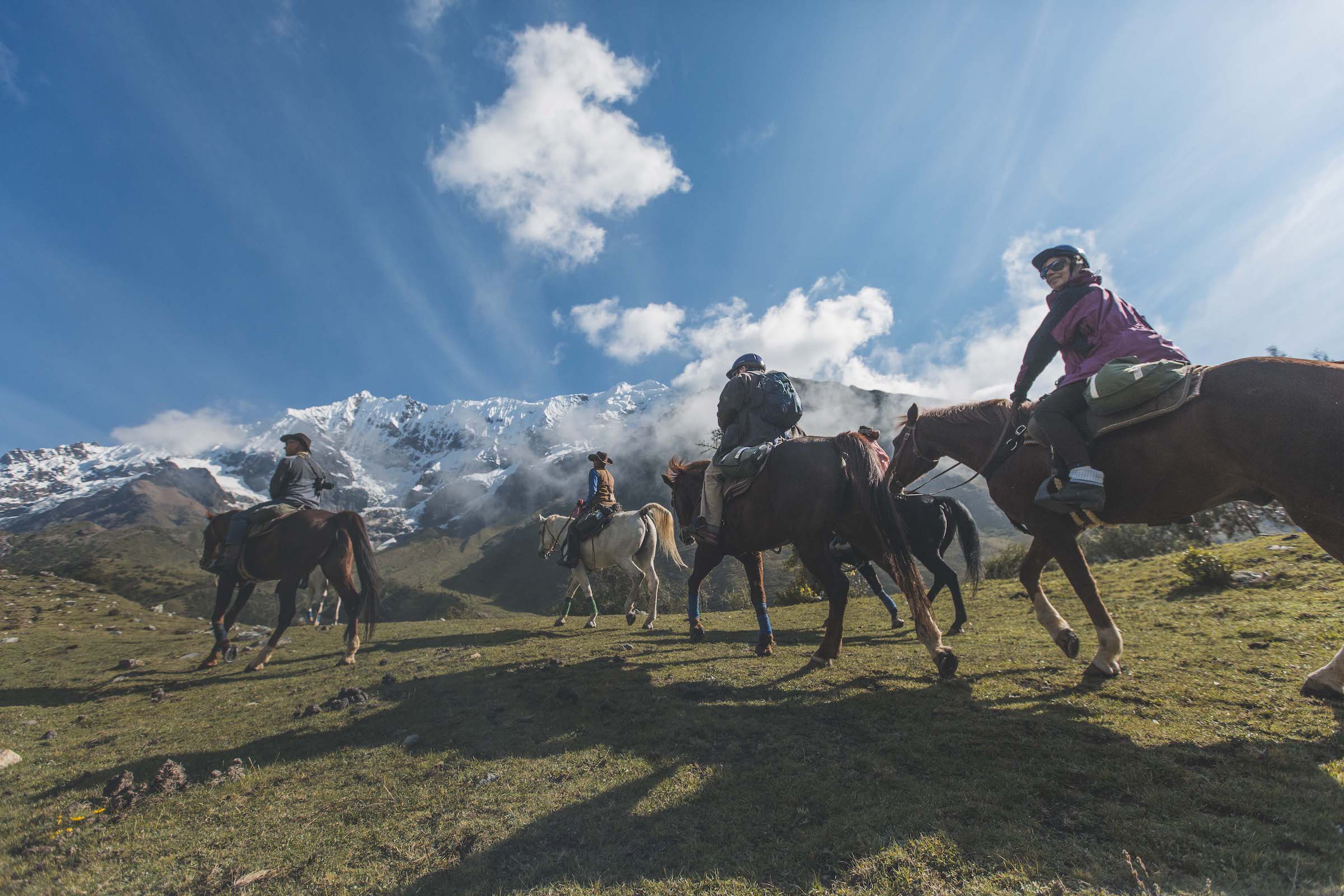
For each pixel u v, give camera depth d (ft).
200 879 8.52
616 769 10.91
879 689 14.40
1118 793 8.61
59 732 16.43
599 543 34.47
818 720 12.51
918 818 8.27
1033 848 7.34
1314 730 10.31
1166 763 9.41
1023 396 15.07
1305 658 14.32
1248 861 6.80
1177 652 16.02
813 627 27.91
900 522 15.25
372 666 22.86
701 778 10.25
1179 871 6.73
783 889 7.09
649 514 34.04
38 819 10.86
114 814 10.77
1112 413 12.43
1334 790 8.27
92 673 25.20
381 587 25.08
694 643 23.73
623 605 72.18
